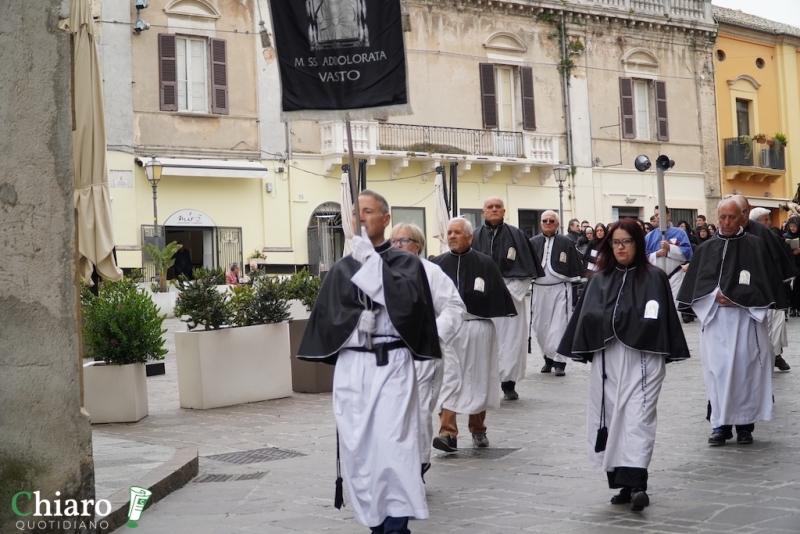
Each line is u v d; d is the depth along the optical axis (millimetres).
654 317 6566
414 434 5512
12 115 5805
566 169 33094
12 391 5746
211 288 12070
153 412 11703
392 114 6234
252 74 28812
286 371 12570
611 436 6602
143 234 26578
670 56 36719
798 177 40219
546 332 14164
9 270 5762
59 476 5824
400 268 5723
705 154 37500
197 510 6926
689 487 7055
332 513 6707
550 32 34000
